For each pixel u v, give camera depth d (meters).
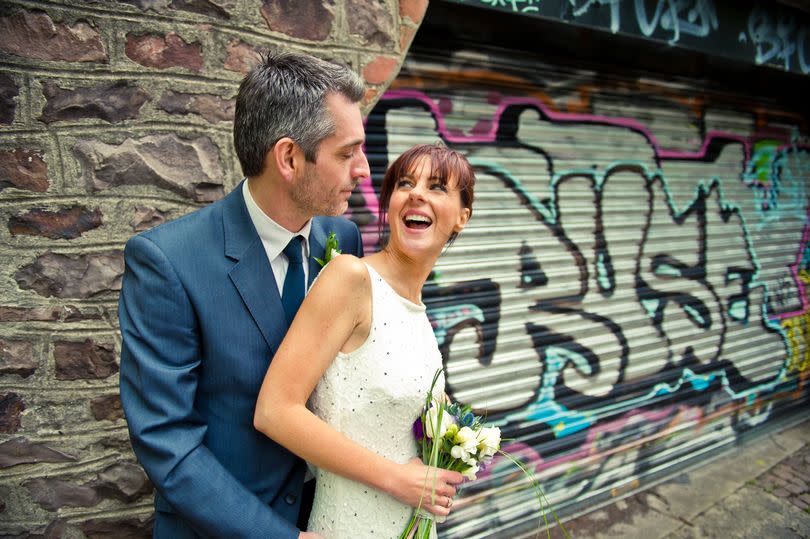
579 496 3.28
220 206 1.28
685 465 3.72
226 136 1.75
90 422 1.71
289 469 1.32
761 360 4.23
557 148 3.06
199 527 1.12
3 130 1.50
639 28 2.66
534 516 3.08
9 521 1.67
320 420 1.16
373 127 2.46
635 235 3.47
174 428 1.12
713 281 3.92
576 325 3.24
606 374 3.38
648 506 3.26
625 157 3.36
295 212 1.25
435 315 2.74
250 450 1.25
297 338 1.14
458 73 2.64
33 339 1.62
